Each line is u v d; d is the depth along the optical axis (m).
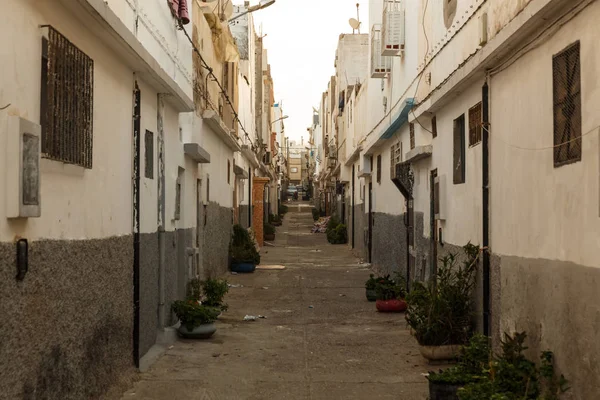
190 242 12.13
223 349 9.19
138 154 7.64
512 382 5.75
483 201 7.93
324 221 42.72
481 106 8.18
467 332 8.33
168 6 9.55
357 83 28.17
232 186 20.88
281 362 8.46
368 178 22.48
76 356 5.55
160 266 9.41
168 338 9.27
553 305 5.72
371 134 19.77
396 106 14.98
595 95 4.89
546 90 5.95
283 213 59.22
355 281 17.50
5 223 4.14
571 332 5.29
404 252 14.77
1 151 4.07
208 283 11.88
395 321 11.57
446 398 6.18
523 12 6.04
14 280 4.29
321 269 20.64
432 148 11.44
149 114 8.46
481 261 8.16
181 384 7.30
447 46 9.88
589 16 5.03
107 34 6.04
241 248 19.75
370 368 8.16
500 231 7.41
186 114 11.63
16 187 4.19
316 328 10.95
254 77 30.64
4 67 4.14
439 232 10.82
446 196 10.26
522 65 6.63
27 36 4.53
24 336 4.45
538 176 6.14
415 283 9.48
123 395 6.77
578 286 5.16
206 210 14.58
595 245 4.85
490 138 7.77
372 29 17.47
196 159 12.32
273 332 10.56
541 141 6.07
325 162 49.88
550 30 5.81
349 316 12.16
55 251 5.04
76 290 5.55
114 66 6.78
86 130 5.71
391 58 15.82
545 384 5.77
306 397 6.92
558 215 5.61
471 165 8.72
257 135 32.97
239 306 13.37
